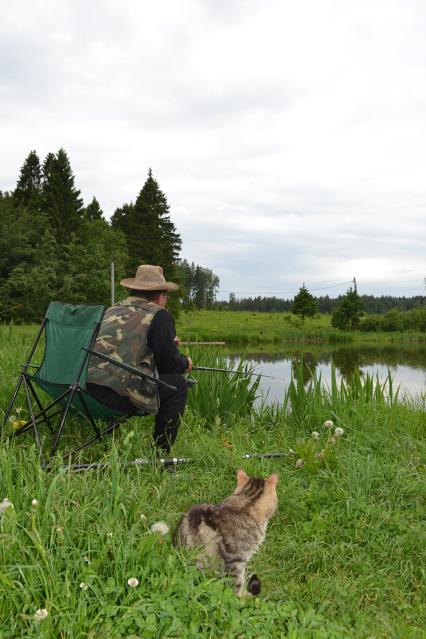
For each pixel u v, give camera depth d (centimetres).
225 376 607
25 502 271
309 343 4722
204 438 478
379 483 408
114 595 232
